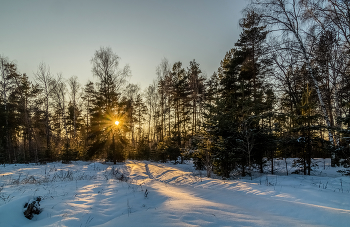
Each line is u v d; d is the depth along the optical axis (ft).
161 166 63.62
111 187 24.17
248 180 30.58
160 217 12.55
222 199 19.10
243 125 35.32
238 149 33.91
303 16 40.75
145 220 12.07
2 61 85.61
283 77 51.42
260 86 67.82
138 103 144.36
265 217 12.77
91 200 18.08
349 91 44.55
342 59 39.88
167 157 93.09
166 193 20.67
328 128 33.45
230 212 13.83
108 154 78.18
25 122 88.17
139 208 15.80
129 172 46.93
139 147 109.09
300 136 34.91
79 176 36.32
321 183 26.11
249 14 45.39
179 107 115.14
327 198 17.19
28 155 78.74
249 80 71.82
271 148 36.17
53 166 53.93
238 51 70.49
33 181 29.43
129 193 20.79
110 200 18.38
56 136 118.73
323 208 13.32
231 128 35.24
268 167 45.98
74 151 74.49
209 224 11.43
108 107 76.18
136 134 147.54
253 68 63.62
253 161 37.14
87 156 76.74
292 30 43.01
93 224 12.67
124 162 80.18
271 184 25.93
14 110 92.63
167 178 37.81
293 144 34.96
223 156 32.22
